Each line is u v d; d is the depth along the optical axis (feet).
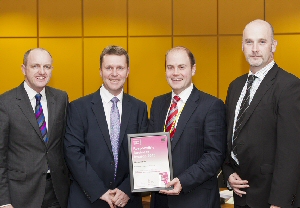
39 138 7.20
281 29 16.34
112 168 6.91
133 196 6.91
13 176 7.11
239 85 7.17
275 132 6.33
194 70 7.22
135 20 16.78
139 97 16.89
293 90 6.17
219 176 9.86
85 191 6.75
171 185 6.57
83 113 7.13
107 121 7.15
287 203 6.00
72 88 16.93
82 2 16.83
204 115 6.81
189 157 6.75
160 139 6.77
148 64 16.83
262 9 16.37
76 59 16.89
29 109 7.25
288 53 16.37
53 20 16.83
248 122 6.52
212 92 16.70
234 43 16.51
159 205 7.23
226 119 7.09
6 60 16.89
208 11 16.56
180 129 6.81
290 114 6.07
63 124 7.61
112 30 16.84
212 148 6.72
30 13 16.80
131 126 7.16
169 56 6.99
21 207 7.07
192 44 16.66
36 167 7.14
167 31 16.72
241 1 16.43
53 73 16.87
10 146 7.19
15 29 16.87
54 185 7.34
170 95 7.47
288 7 16.22
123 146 7.04
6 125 7.06
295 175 6.01
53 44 16.85
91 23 16.84
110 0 16.78
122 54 7.06
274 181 6.12
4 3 16.80
